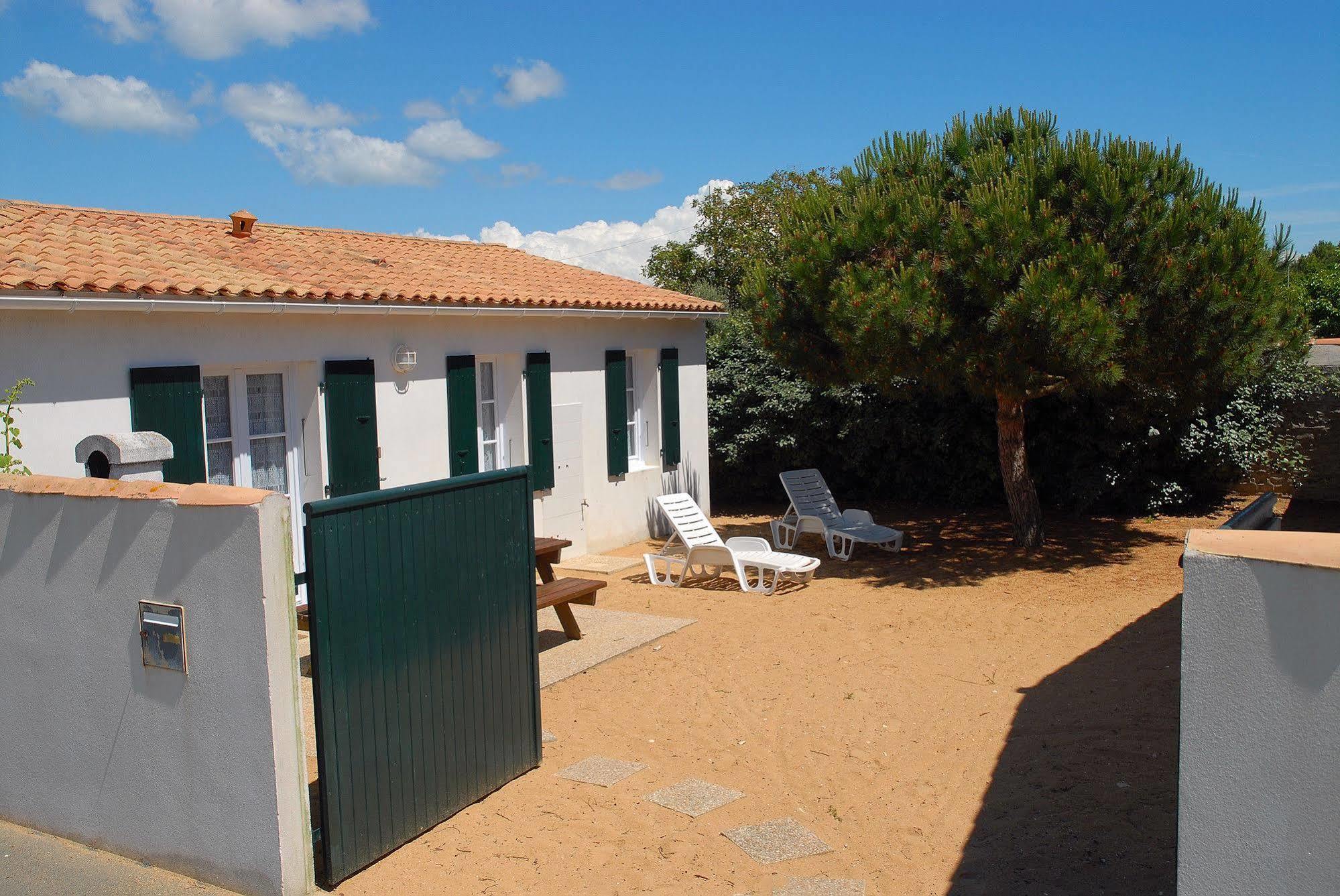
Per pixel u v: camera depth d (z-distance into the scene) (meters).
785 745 5.91
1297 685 2.77
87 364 6.76
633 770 5.55
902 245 9.83
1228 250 9.10
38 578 4.55
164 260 8.04
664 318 13.37
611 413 12.41
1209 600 2.89
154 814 4.32
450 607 4.94
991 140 10.48
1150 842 4.46
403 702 4.63
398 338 9.25
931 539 12.98
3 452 6.25
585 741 6.04
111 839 4.46
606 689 7.02
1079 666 7.23
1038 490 14.48
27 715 4.68
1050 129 10.30
